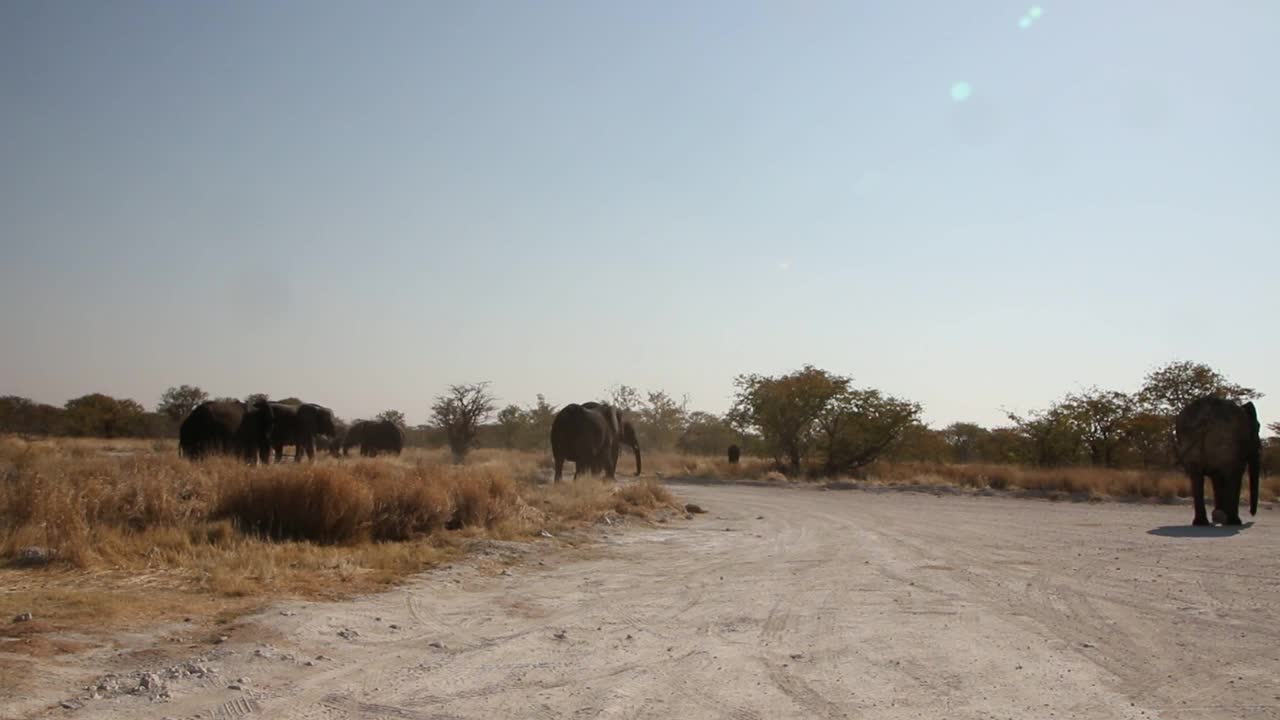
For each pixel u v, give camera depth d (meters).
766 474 38.50
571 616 9.33
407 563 11.87
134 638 7.52
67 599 8.58
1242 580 12.00
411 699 6.40
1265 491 28.95
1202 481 20.12
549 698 6.49
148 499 12.67
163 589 9.36
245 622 8.19
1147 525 20.03
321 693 6.46
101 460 20.12
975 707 6.41
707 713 6.21
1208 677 7.27
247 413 26.75
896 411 39.97
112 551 10.69
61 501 11.55
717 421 68.38
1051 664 7.62
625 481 29.86
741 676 7.13
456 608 9.53
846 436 40.72
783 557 14.00
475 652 7.74
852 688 6.84
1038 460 43.00
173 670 6.66
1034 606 10.12
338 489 13.31
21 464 18.72
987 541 16.42
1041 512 23.58
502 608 9.62
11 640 7.16
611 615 9.41
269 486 13.31
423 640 8.10
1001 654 7.93
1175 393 44.69
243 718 5.88
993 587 11.32
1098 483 31.05
